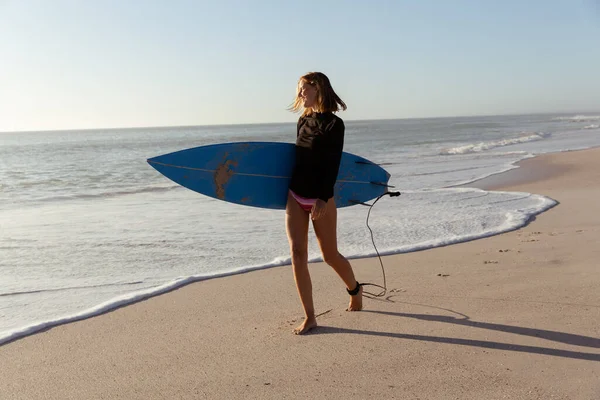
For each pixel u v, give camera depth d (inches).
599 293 165.3
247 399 107.1
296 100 141.9
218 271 218.7
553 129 2116.1
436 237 277.4
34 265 235.9
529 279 187.3
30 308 177.5
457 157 874.1
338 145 135.1
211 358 128.9
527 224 305.0
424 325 145.3
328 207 141.5
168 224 330.3
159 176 703.7
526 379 109.9
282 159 156.2
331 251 148.3
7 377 122.3
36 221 348.8
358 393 107.5
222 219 346.9
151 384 116.0
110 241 282.5
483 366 117.2
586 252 223.1
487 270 203.8
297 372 118.6
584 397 101.1
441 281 191.3
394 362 121.5
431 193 446.6
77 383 118.0
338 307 165.6
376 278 199.5
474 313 153.4
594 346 124.6
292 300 176.1
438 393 105.9
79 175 722.8
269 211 378.6
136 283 206.1
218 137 2955.2
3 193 524.4
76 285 204.8
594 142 1169.4
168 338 144.1
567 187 474.9
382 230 297.4
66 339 145.7
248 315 161.6
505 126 2962.6
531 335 133.6
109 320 161.0
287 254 249.8
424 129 3058.6
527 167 669.3
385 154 989.8
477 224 308.7
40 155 1310.3
